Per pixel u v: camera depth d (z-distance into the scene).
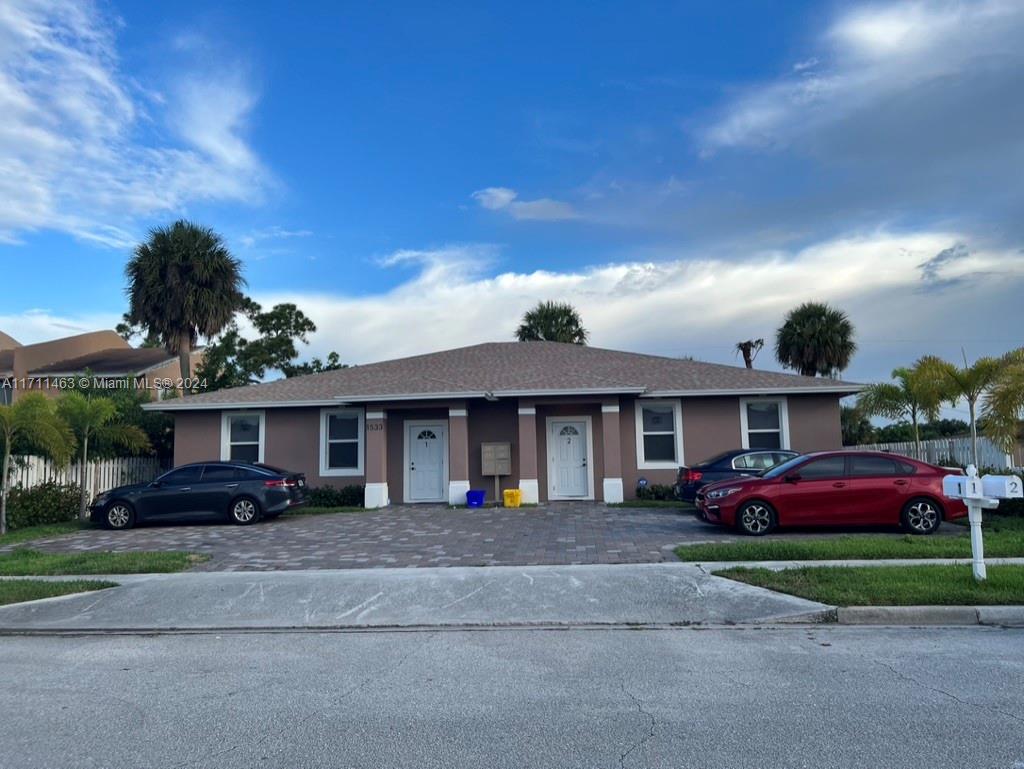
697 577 9.98
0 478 17.98
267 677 6.82
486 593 9.76
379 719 5.58
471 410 22.20
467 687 6.37
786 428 21.36
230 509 17.94
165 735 5.32
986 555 11.16
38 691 6.47
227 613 9.40
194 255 31.17
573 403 21.42
